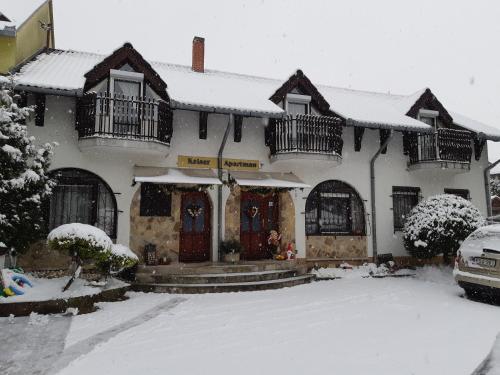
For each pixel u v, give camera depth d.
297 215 12.88
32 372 4.57
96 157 10.98
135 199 11.23
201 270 10.24
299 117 12.34
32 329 6.27
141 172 10.84
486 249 8.28
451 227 11.91
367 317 7.23
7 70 10.89
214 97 11.60
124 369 4.66
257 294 9.38
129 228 11.09
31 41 12.88
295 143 12.35
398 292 9.73
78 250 7.58
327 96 15.12
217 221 12.02
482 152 15.57
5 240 8.37
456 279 8.86
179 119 11.96
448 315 7.34
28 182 8.55
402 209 14.47
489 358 5.04
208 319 7.04
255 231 12.78
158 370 4.64
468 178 15.19
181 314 7.38
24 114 8.89
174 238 11.53
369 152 14.04
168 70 14.39
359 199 13.89
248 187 11.78
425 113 14.63
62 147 10.70
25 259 10.04
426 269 13.13
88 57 14.27
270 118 12.65
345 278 12.16
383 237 13.84
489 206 15.28
